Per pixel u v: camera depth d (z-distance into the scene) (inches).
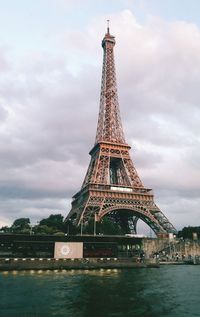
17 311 2133.4
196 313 2081.7
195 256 7544.3
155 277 4136.3
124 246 7406.5
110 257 5885.8
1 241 5674.2
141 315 2027.6
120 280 3764.8
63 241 5797.2
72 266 5162.4
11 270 4884.4
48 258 5241.1
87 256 5757.9
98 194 7721.5
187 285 3373.5
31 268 4977.9
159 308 2230.6
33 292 2874.0
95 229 7130.9
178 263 7086.6
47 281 3661.4
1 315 2022.6
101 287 3174.2
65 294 2773.1
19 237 5664.4
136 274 4557.1
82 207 7721.5
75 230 7416.3
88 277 4094.5
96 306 2292.1
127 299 2549.2
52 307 2253.9
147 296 2687.0
